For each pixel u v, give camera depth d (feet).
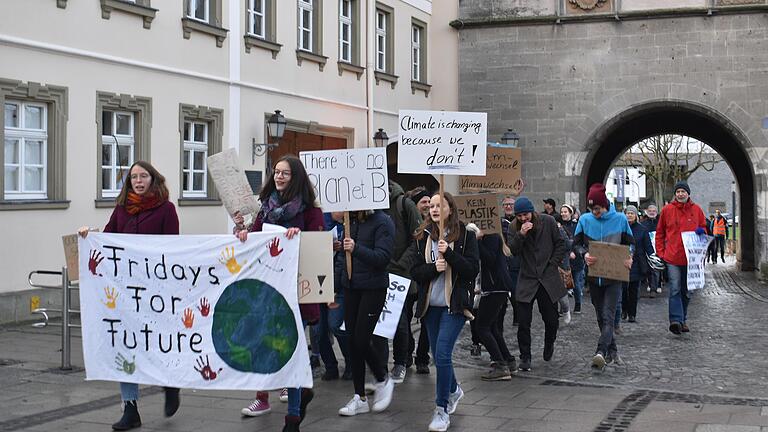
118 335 24.66
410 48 91.66
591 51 90.53
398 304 30.83
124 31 53.26
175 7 57.67
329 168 27.02
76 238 31.89
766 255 86.28
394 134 88.38
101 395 29.04
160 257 24.45
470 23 93.25
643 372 35.42
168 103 57.06
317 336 33.12
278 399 29.09
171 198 57.26
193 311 24.25
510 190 56.08
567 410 27.61
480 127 28.43
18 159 46.98
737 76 87.30
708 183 240.94
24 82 46.34
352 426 25.53
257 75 66.74
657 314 57.11
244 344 23.90
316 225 24.79
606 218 38.55
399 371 32.63
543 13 91.56
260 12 68.08
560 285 35.91
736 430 24.61
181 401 28.55
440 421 24.81
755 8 86.33
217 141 61.93
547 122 91.71
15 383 30.83
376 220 27.12
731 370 35.94
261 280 23.84
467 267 25.25
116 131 53.88
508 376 33.09
